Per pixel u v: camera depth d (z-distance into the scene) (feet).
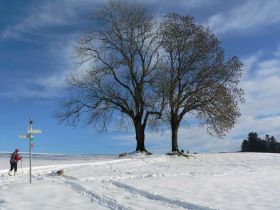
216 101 173.88
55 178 107.76
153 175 111.96
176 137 177.99
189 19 178.40
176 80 175.32
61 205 63.67
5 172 127.65
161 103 173.99
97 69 177.17
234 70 176.65
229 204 64.95
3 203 64.64
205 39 175.94
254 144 293.02
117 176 109.60
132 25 177.68
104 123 179.01
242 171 124.88
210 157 174.70
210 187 85.40
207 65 175.22
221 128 175.63
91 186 82.28
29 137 92.63
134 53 177.47
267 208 61.82
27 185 81.82
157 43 177.68
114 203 64.39
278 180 100.37
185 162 157.89
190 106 175.73
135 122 178.40
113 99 178.29
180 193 75.56
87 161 158.71
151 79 175.01
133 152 176.65
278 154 186.80
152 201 67.31
